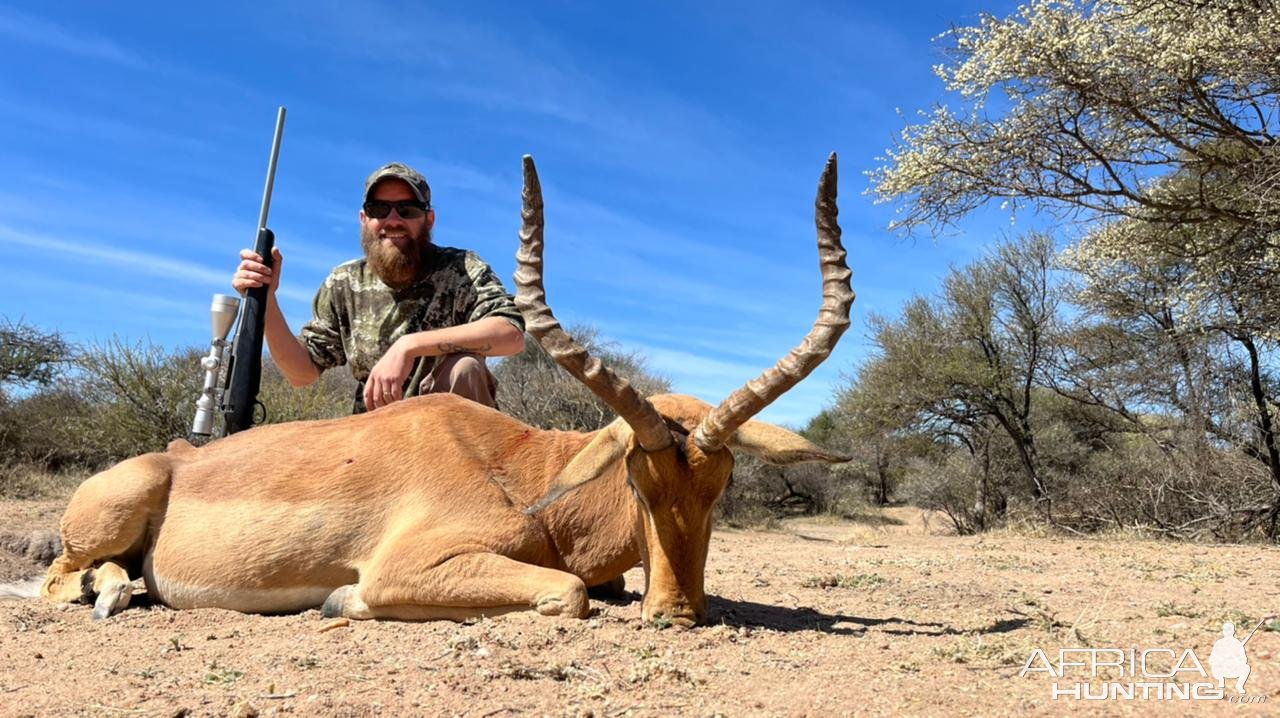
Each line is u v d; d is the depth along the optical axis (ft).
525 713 10.68
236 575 17.20
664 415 15.64
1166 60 44.37
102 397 56.75
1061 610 18.30
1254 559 29.53
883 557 30.14
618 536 17.03
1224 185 51.67
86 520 18.06
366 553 16.94
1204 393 57.52
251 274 21.01
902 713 10.36
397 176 21.97
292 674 12.43
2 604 18.08
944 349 79.92
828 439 118.73
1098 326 69.46
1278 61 43.06
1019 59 47.62
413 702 11.07
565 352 14.25
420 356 20.49
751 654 13.21
